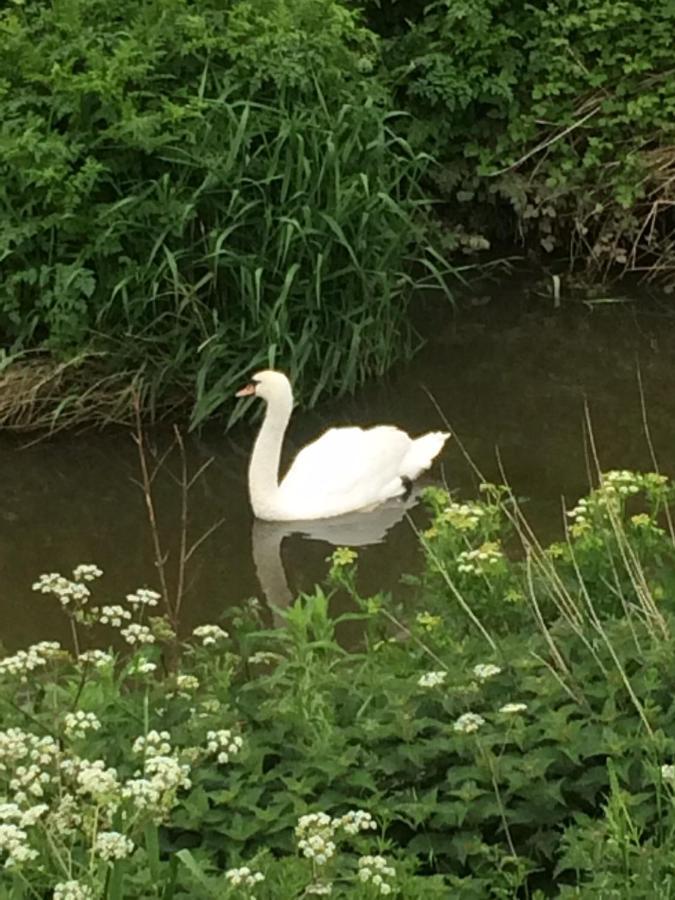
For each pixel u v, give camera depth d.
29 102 6.72
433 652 3.58
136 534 5.77
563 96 8.73
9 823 2.64
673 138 8.65
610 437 6.54
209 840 2.85
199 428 6.56
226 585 5.35
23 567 5.50
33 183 6.61
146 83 6.84
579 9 8.62
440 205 9.01
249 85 6.86
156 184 6.55
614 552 3.83
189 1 7.22
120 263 6.60
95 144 6.58
